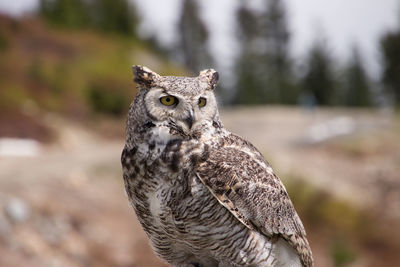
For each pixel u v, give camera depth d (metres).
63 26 61.34
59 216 15.43
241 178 4.68
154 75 4.82
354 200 17.17
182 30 82.00
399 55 63.84
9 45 46.09
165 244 5.12
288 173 18.34
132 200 4.82
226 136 4.97
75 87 40.09
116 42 59.16
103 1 69.44
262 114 38.34
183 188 4.55
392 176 18.75
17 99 34.75
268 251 4.89
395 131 24.92
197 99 4.69
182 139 4.66
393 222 16.30
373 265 15.18
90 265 14.23
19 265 13.20
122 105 38.72
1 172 19.78
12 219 14.67
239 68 81.25
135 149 4.70
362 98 85.50
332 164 20.20
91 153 24.34
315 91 81.50
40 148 27.77
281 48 82.62
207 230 4.65
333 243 15.17
